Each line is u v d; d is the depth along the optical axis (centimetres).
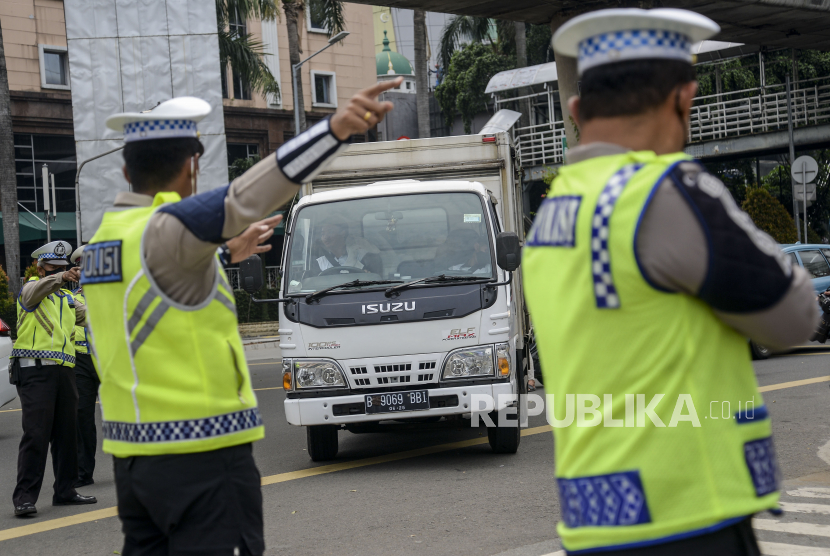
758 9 1762
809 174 1997
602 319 172
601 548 171
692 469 167
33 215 3139
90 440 745
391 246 735
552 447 778
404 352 696
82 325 739
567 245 177
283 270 744
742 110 3005
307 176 228
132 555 262
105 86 1666
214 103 1653
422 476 690
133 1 1666
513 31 3631
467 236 732
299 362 709
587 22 176
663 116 179
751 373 177
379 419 693
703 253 162
